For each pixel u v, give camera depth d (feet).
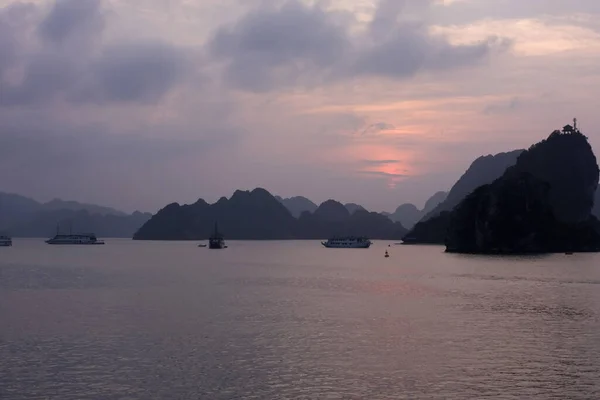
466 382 130.82
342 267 558.56
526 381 131.54
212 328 192.95
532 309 238.48
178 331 187.32
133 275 449.48
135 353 155.84
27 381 130.82
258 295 296.71
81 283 372.79
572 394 123.03
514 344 167.73
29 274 459.73
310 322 205.46
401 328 193.26
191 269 529.04
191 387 126.93
